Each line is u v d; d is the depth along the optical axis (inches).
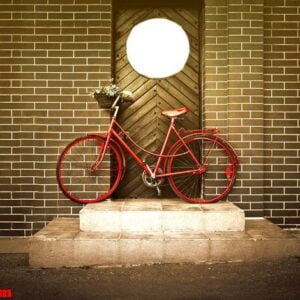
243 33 218.4
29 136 218.1
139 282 154.9
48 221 217.3
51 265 173.0
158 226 188.4
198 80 236.1
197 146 232.1
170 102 235.6
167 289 148.4
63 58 219.0
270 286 150.0
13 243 207.9
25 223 217.2
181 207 198.5
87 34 219.3
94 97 211.2
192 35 236.5
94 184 218.1
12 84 218.2
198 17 236.7
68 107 218.8
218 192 217.9
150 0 233.8
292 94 222.4
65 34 219.3
